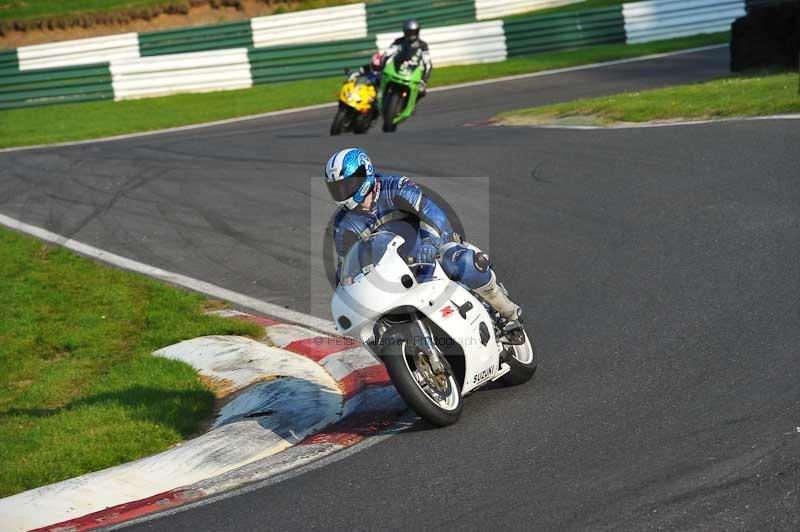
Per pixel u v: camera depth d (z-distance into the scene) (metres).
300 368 28.05
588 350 24.58
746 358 21.67
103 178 58.03
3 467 23.08
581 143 49.66
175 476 21.19
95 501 20.31
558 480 16.88
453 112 78.19
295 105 93.50
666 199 36.97
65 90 102.56
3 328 34.97
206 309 35.56
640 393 20.78
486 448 19.06
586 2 135.62
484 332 21.48
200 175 55.84
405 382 20.02
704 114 51.88
